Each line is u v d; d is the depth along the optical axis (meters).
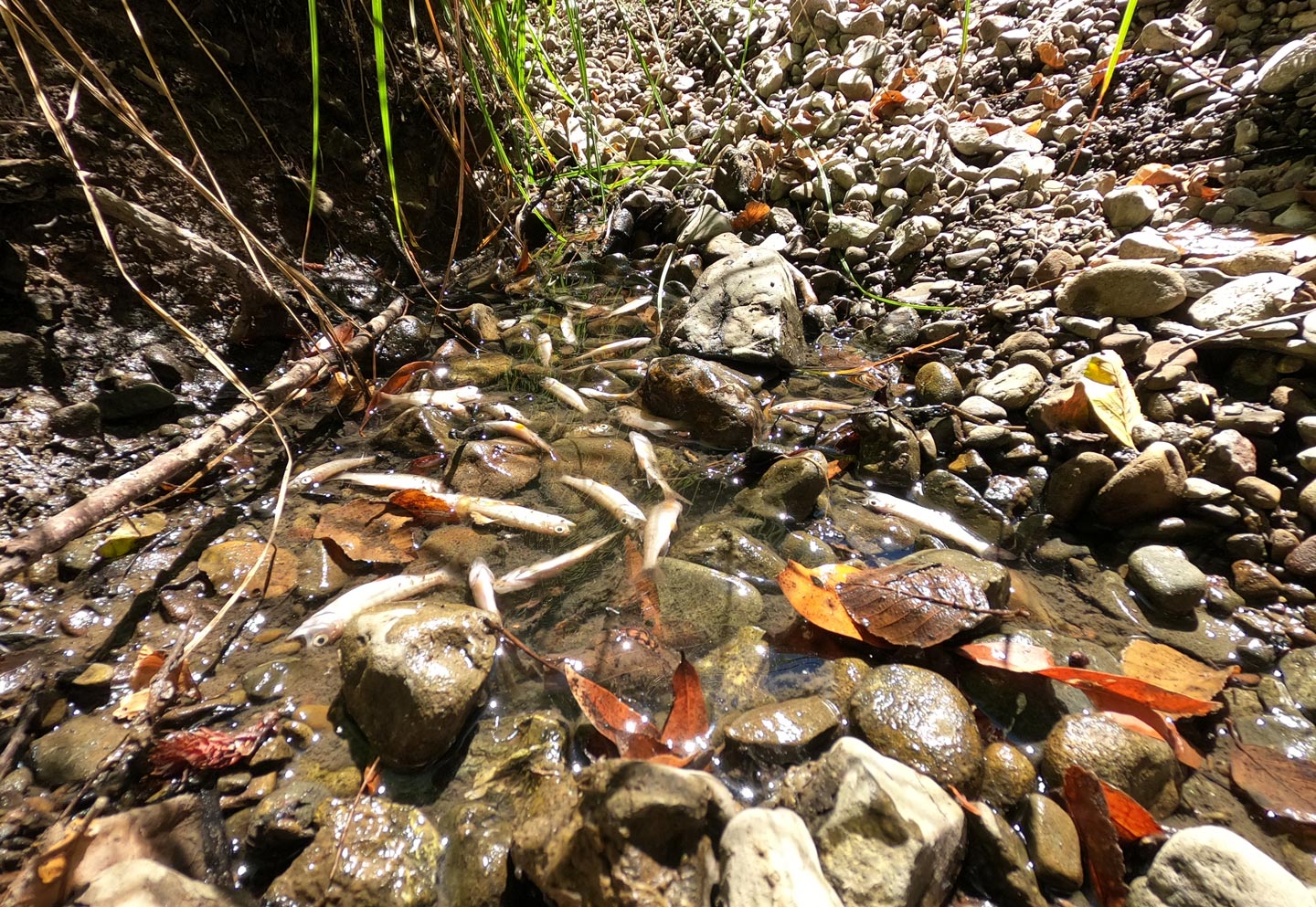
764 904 1.43
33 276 3.20
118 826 1.73
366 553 2.67
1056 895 1.69
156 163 3.62
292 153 4.20
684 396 3.40
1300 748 1.98
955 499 2.97
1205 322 3.13
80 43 3.41
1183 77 4.42
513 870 1.69
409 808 1.84
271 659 2.28
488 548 2.72
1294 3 4.29
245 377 3.62
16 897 1.59
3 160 3.10
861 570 2.45
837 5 6.11
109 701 2.14
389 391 3.69
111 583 2.53
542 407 3.66
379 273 4.57
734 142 5.73
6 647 2.29
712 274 4.25
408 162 4.84
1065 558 2.67
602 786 1.57
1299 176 3.66
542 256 5.34
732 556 2.64
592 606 2.48
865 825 1.60
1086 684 2.10
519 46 4.30
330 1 4.25
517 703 2.13
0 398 2.99
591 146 5.27
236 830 1.84
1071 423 3.04
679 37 7.09
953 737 1.89
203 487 3.00
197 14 3.77
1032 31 5.32
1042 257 3.94
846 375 3.86
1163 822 1.84
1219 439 2.70
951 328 3.83
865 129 5.27
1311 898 1.47
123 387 3.22
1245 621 2.36
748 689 2.16
